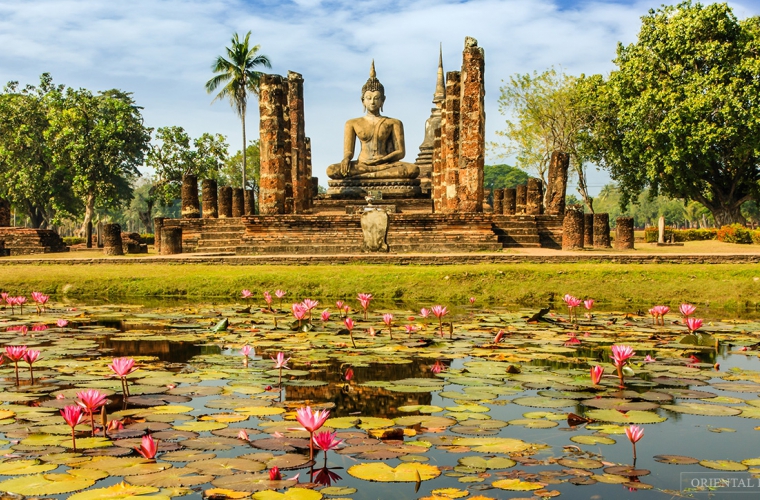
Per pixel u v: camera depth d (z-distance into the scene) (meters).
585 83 43.03
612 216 125.62
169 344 8.36
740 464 4.07
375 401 5.63
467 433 4.65
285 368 6.86
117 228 25.78
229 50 46.62
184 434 4.60
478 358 7.33
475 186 23.72
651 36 37.59
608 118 42.31
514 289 14.83
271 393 5.82
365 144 34.22
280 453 4.29
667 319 10.82
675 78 36.50
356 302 14.39
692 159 37.28
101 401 4.52
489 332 9.23
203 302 14.27
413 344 8.15
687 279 14.85
